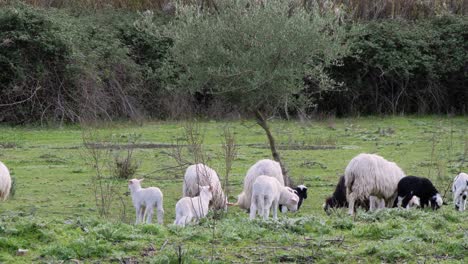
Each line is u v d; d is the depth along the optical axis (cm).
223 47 3747
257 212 2820
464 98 7169
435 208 2953
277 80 3694
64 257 1872
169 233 2119
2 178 2897
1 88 5988
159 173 3881
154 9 7181
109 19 6894
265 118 3809
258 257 1897
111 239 2011
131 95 6400
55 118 5903
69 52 6056
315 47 3722
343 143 5056
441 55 7162
